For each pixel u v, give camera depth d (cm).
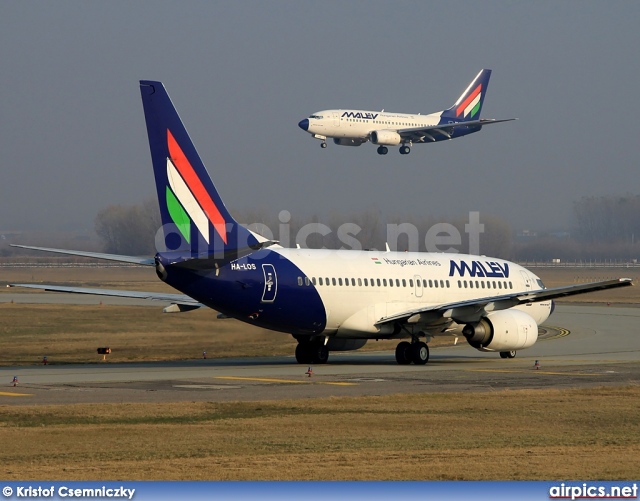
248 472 6175
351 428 7962
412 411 8981
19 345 17212
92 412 8600
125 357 15675
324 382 11488
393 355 17188
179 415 8519
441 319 15062
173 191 12588
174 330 19688
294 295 13825
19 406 8912
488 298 14712
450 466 6412
